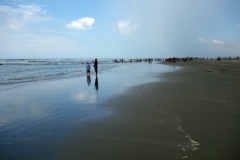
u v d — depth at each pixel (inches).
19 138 199.3
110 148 173.3
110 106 327.6
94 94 442.9
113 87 544.1
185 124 231.5
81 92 474.0
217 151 163.6
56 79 813.9
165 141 185.8
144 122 241.9
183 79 700.0
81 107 326.0
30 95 445.1
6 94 460.8
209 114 269.1
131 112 287.9
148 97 390.0
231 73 920.9
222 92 427.5
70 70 1465.3
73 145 180.9
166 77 796.0
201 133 203.5
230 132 204.8
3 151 171.2
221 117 255.4
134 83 620.7
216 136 195.0
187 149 168.6
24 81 757.3
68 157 159.0
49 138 198.1
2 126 236.4
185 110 290.7
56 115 281.6
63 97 415.8
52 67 1929.1
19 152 169.0
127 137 196.9
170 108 303.7
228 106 309.3
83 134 207.0
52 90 514.0
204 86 515.5
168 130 213.8
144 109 302.7
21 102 371.2
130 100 368.2
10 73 1195.3
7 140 194.9
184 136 196.5
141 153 163.2
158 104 330.6
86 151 168.6
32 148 176.2
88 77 872.9
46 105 344.2
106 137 197.8
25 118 268.7
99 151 167.9
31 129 225.0
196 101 347.3
